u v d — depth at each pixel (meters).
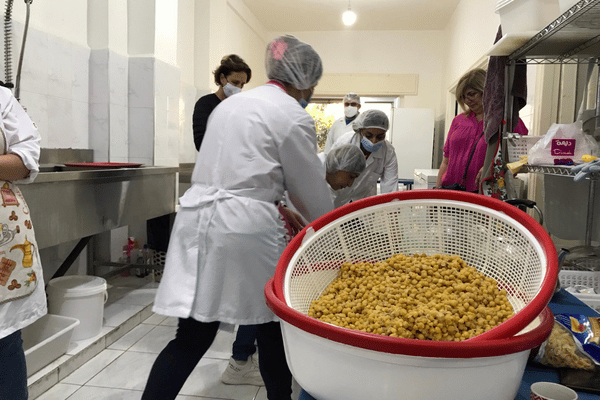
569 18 1.19
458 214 0.90
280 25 6.48
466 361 0.53
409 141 5.89
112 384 1.96
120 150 3.22
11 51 2.35
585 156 1.28
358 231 0.94
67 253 2.91
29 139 1.34
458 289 0.79
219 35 4.75
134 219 2.59
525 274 0.76
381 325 0.65
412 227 0.95
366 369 0.56
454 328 0.64
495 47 1.57
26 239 1.35
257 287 1.32
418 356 0.52
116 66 3.12
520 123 2.03
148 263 3.32
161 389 1.31
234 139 1.35
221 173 1.35
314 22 6.28
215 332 1.38
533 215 2.62
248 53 5.97
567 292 1.33
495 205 0.82
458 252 0.92
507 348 0.53
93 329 2.28
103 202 2.30
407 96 6.62
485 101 1.87
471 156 2.53
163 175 2.88
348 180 1.98
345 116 3.60
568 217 1.88
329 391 0.60
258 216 1.31
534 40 1.42
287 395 1.42
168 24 3.45
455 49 5.46
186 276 1.32
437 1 5.31
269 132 1.32
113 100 3.10
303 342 0.62
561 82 2.56
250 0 5.42
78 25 2.94
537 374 0.83
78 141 2.97
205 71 4.58
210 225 1.32
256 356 2.21
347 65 6.67
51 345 1.94
